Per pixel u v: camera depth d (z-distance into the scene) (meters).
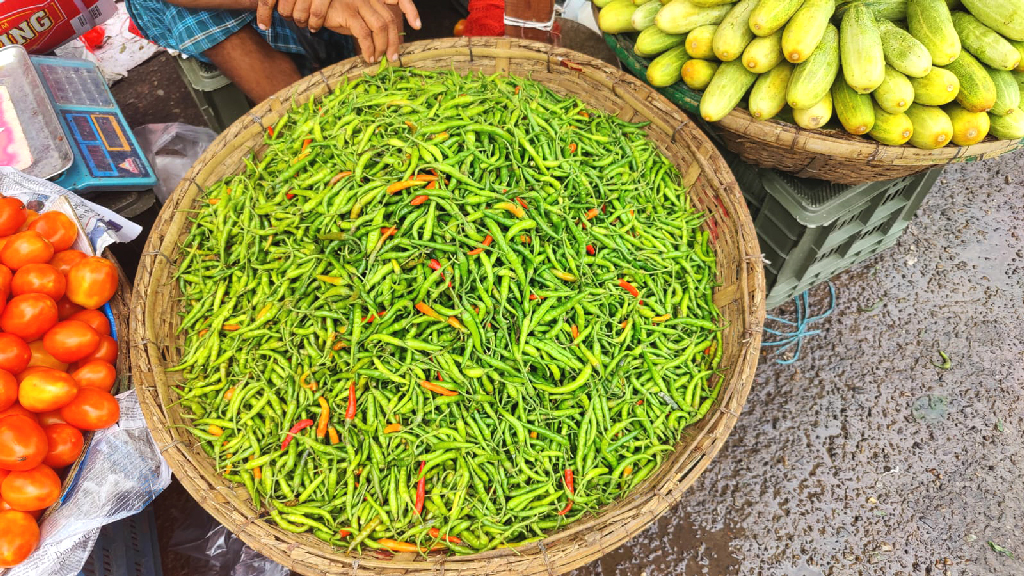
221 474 1.43
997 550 1.70
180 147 2.01
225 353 1.48
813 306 1.98
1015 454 1.79
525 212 1.49
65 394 1.38
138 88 2.35
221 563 1.66
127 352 1.54
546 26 1.87
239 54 1.88
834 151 1.56
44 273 1.43
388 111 1.58
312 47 2.07
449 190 1.49
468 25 2.08
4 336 1.39
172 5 1.82
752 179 1.83
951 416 1.83
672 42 1.65
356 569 1.33
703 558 1.71
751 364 1.48
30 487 1.34
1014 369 1.88
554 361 1.45
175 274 1.56
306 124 1.60
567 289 1.48
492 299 1.45
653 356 1.51
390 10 1.65
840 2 1.57
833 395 1.86
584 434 1.43
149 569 1.61
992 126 1.56
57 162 1.63
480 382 1.43
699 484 1.78
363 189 1.47
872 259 2.04
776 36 1.53
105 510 1.42
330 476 1.40
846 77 1.50
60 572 1.37
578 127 1.67
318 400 1.42
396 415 1.41
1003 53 1.50
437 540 1.38
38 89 1.70
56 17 1.91
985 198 2.13
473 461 1.40
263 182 1.58
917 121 1.53
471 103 1.61
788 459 1.80
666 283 1.58
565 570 1.34
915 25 1.53
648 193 1.63
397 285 1.44
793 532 1.73
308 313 1.44
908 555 1.70
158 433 1.41
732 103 1.59
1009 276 2.01
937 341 1.92
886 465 1.78
